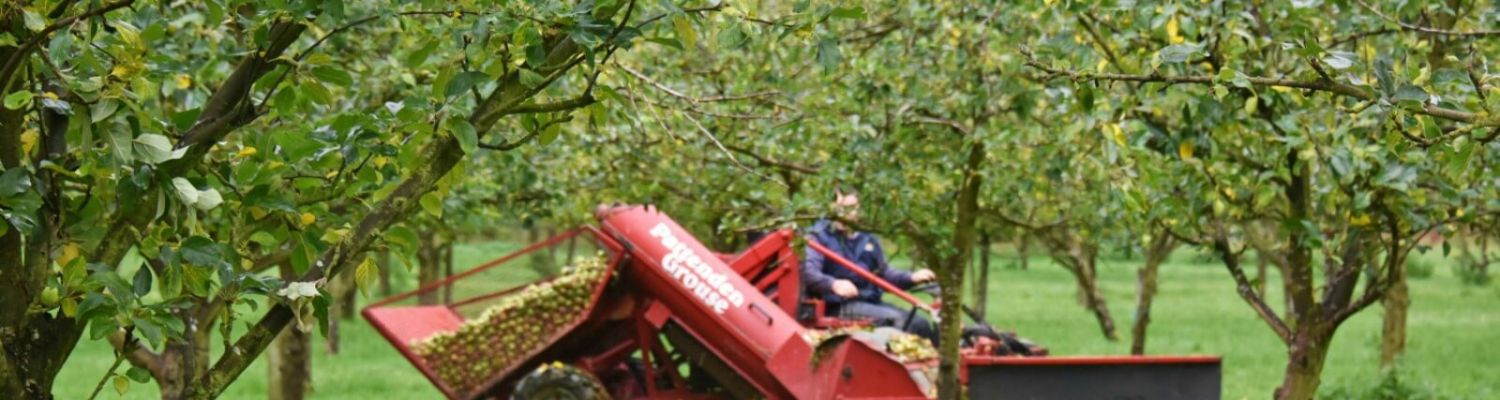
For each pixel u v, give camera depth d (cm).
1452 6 984
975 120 1156
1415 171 863
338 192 612
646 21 569
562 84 935
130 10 602
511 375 1614
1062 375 1337
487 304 1638
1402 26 785
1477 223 1131
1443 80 616
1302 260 1013
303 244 576
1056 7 899
